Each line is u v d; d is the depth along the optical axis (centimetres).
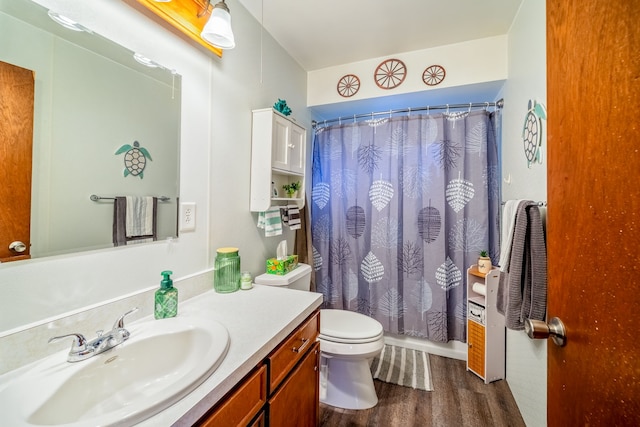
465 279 205
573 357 56
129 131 97
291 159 183
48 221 76
